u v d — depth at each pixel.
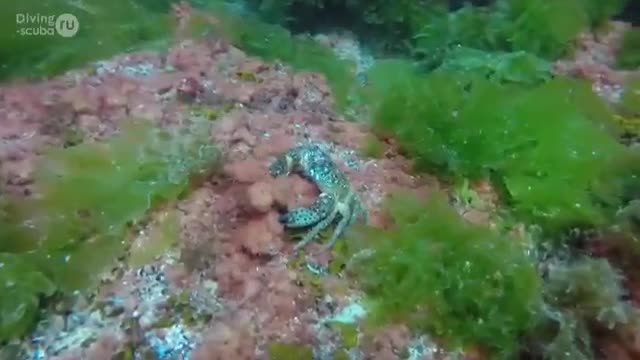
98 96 0.42
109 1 0.56
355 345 0.29
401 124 0.44
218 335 0.27
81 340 0.27
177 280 0.30
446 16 0.72
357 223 0.35
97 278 0.29
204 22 0.61
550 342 0.30
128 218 0.32
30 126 0.40
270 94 0.50
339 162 0.42
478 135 0.41
